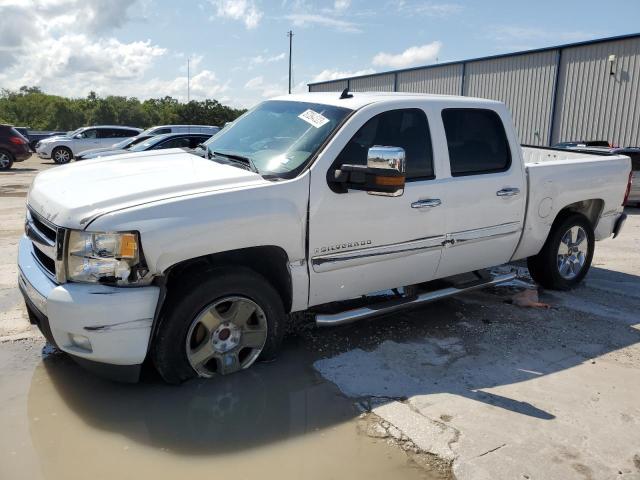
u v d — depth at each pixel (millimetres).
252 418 3307
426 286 4891
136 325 3209
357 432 3207
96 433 3123
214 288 3467
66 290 3150
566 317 5164
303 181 3695
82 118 95188
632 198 12828
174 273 3557
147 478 2768
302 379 3799
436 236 4441
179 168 3908
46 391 3559
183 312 3416
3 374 3768
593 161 5828
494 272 5336
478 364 4121
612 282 6387
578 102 20688
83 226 3129
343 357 4156
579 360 4250
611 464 2973
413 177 4309
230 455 2969
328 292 4008
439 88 27531
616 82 19328
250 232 3465
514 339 4605
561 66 21203
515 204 4984
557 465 2949
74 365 3908
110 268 3158
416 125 4359
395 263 4273
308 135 4031
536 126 22453
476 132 4742
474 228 4699
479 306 5383
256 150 4160
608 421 3391
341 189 3809
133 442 3049
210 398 3510
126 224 3117
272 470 2855
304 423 3277
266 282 3695
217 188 3467
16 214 10109
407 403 3535
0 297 5285
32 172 20203
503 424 3320
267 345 3836
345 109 4137
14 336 4375
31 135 37031
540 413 3457
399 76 30266
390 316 5031
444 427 3271
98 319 3121
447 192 4438
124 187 3432
